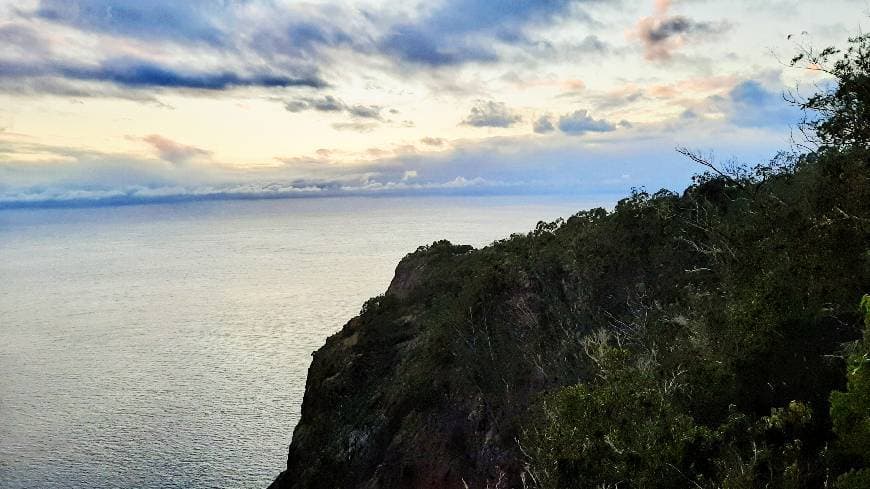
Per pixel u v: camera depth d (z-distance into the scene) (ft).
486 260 97.09
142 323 541.75
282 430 247.50
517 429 57.77
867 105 35.32
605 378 36.09
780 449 27.07
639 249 63.21
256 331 481.46
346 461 85.66
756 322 34.96
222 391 310.65
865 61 35.32
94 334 497.46
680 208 66.03
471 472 61.82
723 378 33.68
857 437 23.73
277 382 325.62
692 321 43.04
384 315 118.21
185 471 207.82
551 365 57.77
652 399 31.58
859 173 35.88
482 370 69.26
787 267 37.19
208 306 622.54
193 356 399.24
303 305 604.08
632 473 28.76
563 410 34.04
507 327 70.95
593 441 31.42
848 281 33.96
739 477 25.53
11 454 228.63
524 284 74.74
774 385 33.24
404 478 68.59
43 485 200.85
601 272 64.69
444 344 81.10
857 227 34.50
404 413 79.77
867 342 24.36
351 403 99.86
